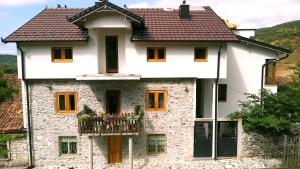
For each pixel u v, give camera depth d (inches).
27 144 718.5
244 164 692.1
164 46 685.3
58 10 796.6
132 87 703.7
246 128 710.5
